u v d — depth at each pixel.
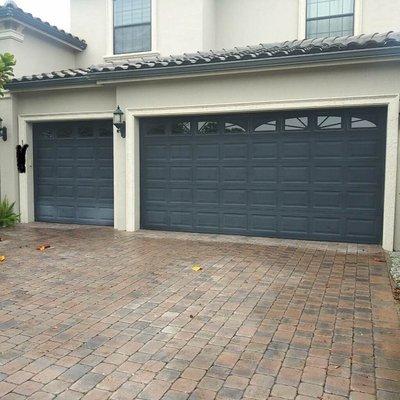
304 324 4.39
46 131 10.92
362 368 3.49
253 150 8.80
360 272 6.23
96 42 12.84
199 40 11.40
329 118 8.20
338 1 10.67
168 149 9.48
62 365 3.58
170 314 4.68
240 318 4.56
